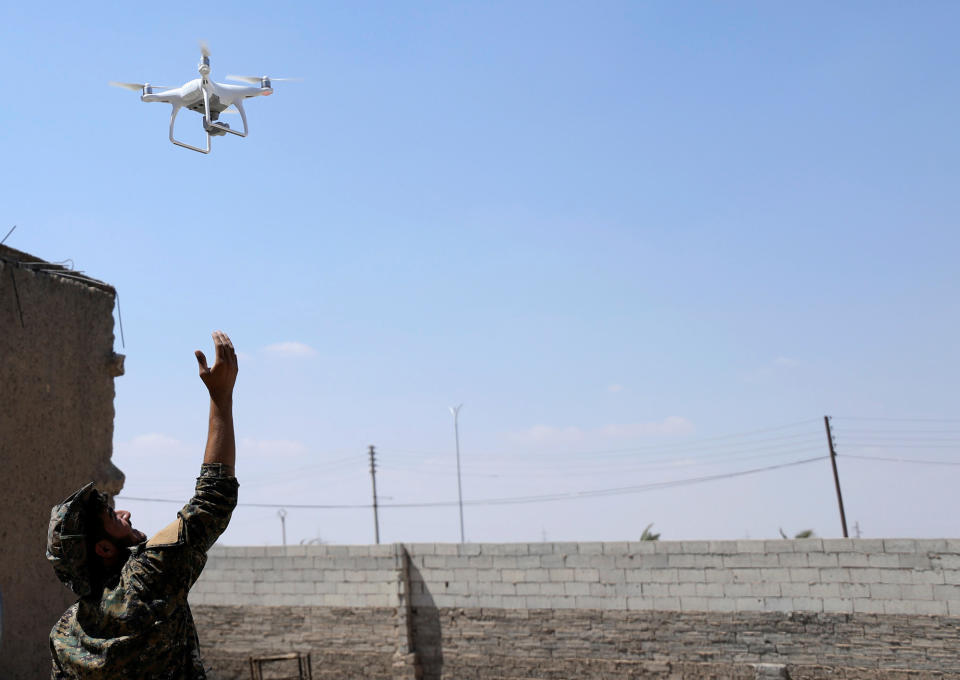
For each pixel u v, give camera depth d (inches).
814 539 637.9
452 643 743.1
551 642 709.9
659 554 684.7
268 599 806.5
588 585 704.4
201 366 107.8
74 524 102.7
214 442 107.7
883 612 610.9
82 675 98.7
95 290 505.7
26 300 460.1
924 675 592.7
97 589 103.6
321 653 778.2
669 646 671.1
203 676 105.5
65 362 479.5
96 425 493.7
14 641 427.8
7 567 430.6
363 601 772.0
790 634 636.1
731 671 647.8
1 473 433.7
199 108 273.1
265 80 283.4
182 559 102.3
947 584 595.2
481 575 741.3
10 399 443.8
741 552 658.2
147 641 99.0
